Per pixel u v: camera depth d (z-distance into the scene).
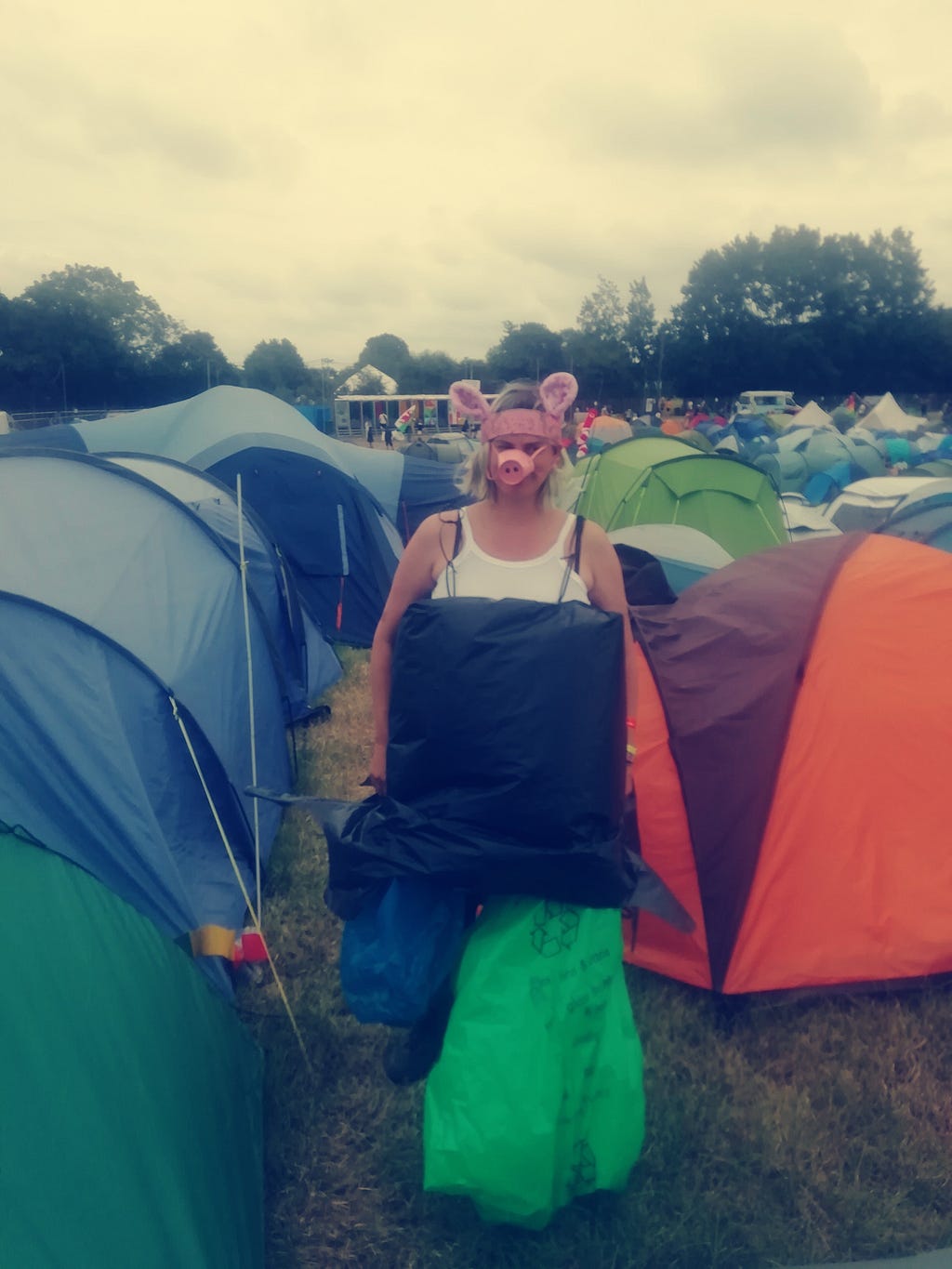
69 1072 1.83
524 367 80.00
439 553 2.40
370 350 116.69
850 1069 3.04
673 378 75.69
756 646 3.52
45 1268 1.49
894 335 72.31
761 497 10.23
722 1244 2.42
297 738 6.04
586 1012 2.28
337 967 3.55
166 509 4.76
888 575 3.54
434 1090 2.24
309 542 8.52
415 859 2.19
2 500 4.24
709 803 3.38
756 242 75.69
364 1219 2.52
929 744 3.33
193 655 4.14
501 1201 2.22
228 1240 2.09
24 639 3.62
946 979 3.38
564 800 2.13
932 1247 2.43
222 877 3.74
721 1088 2.96
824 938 3.33
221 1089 2.50
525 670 2.13
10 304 70.62
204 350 82.88
